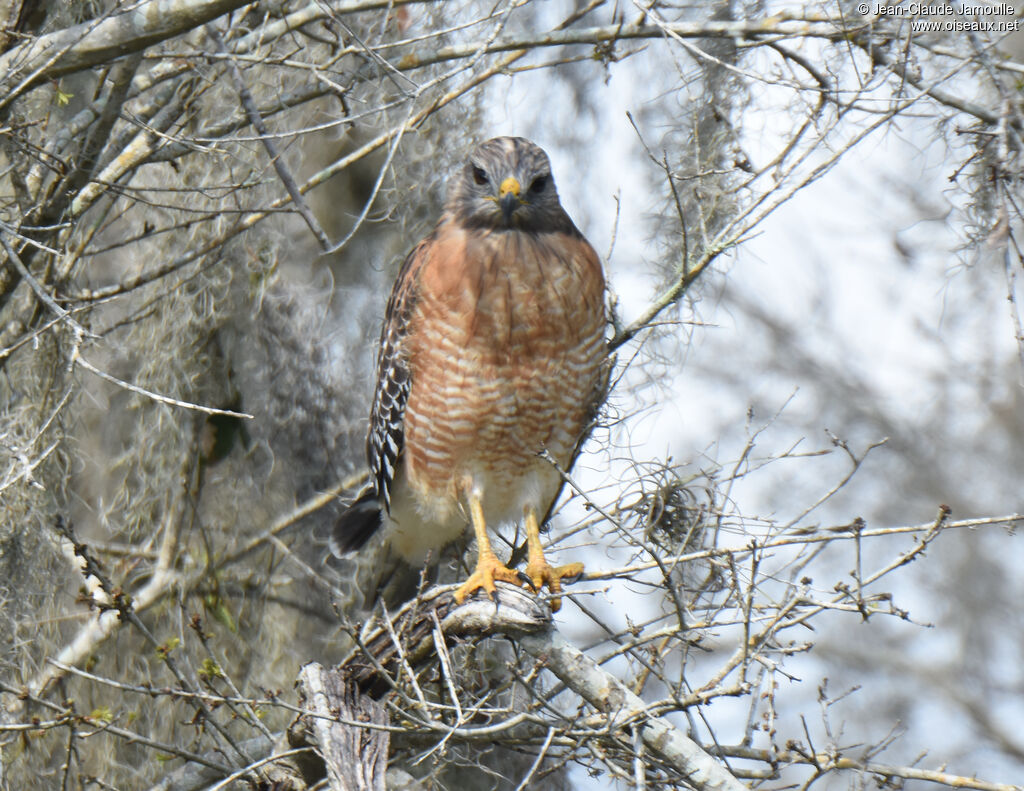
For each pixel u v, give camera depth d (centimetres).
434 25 1230
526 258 1029
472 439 1068
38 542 1062
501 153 1038
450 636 880
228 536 1234
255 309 1248
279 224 1254
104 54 903
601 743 829
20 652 1056
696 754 789
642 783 732
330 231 1292
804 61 969
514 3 902
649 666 834
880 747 886
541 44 1034
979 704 1986
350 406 1292
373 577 1259
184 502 1209
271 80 1190
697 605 948
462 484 1089
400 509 1159
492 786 1211
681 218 1008
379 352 1133
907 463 2036
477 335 1038
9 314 1120
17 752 1069
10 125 973
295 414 1268
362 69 1082
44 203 1002
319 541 1265
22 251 1023
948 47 993
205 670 926
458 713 784
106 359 1209
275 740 936
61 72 912
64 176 983
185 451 1213
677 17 1167
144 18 898
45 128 1034
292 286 1278
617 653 855
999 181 838
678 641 962
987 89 984
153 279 1119
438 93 1213
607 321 1110
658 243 1217
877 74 966
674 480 1011
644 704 817
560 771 1230
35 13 970
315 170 1275
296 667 1217
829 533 1148
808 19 980
